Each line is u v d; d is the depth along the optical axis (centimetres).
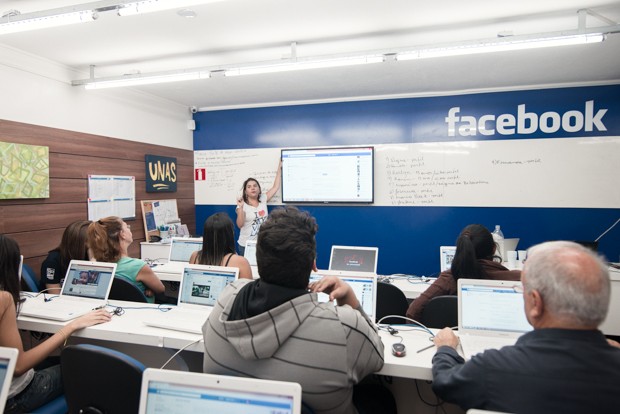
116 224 260
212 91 475
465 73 402
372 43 324
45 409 166
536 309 96
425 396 184
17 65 329
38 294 242
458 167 480
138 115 473
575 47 326
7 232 321
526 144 457
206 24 283
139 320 193
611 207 433
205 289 212
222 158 569
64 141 373
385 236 508
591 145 437
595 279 90
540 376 90
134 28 288
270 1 249
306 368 99
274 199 546
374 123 507
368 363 113
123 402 131
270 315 99
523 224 461
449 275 232
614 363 87
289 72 397
